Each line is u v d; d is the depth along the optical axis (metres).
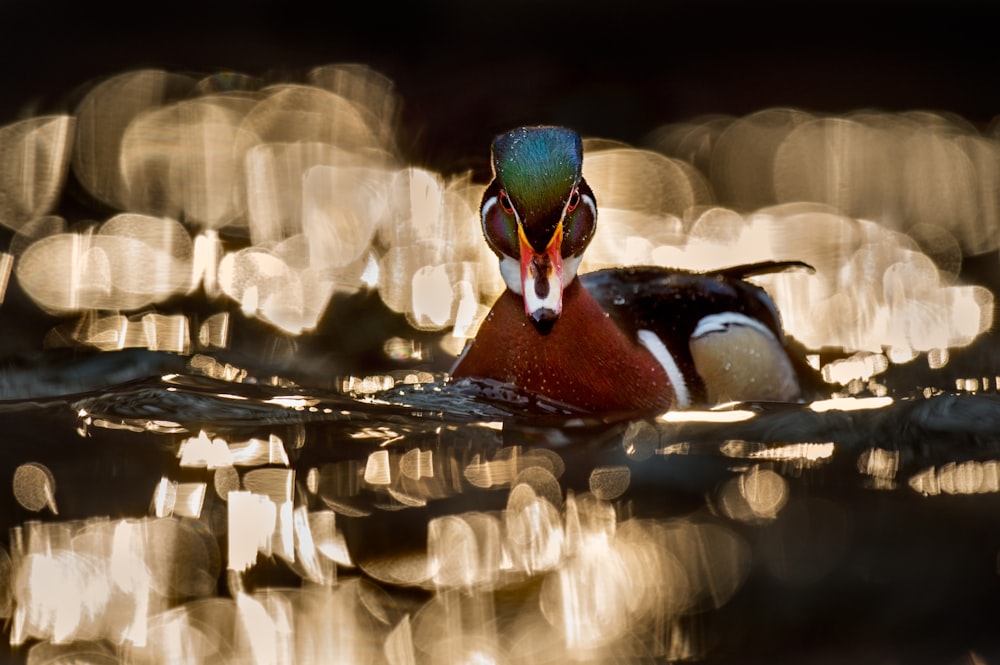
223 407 9.04
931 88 26.00
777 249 16.53
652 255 16.16
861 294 14.51
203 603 6.51
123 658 6.04
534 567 6.91
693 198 19.30
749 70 26.25
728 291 11.15
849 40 27.52
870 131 23.56
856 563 6.90
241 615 6.41
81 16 26.25
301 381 10.48
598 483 7.86
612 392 9.61
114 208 17.69
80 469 7.86
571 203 9.24
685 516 7.43
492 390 9.73
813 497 7.66
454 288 14.30
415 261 15.40
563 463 8.21
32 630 6.25
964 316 13.59
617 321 10.37
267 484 7.71
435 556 6.95
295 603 6.50
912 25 27.42
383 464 8.09
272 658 6.05
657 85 25.42
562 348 9.58
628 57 26.16
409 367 11.26
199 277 14.50
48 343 11.58
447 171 20.69
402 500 7.58
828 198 19.36
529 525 7.32
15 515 7.25
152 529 7.12
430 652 6.07
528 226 9.07
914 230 17.53
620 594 6.68
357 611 6.48
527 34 26.39
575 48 26.20
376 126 23.12
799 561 6.93
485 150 22.19
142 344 11.63
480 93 24.39
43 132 21.94
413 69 25.89
